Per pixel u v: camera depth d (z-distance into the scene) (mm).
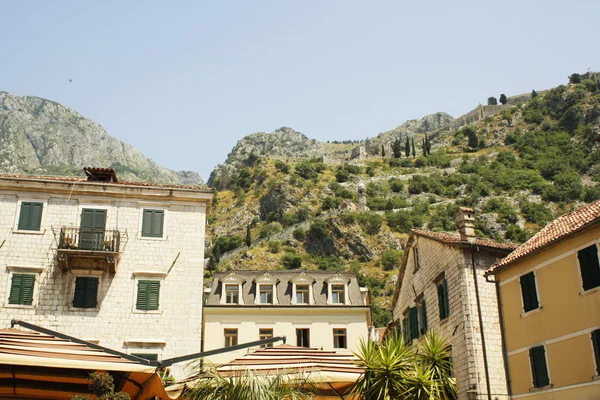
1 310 32781
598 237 25172
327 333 48688
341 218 185875
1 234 34250
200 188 37344
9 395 17516
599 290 24734
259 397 15578
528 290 28656
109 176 38344
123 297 34250
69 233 34688
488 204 195750
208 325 48062
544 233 30094
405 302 43969
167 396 16719
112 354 16828
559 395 26016
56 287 33844
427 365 20438
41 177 36812
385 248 178500
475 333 32500
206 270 167625
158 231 35969
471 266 34062
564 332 26234
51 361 15148
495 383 31531
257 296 50688
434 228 184750
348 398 19000
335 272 53344
